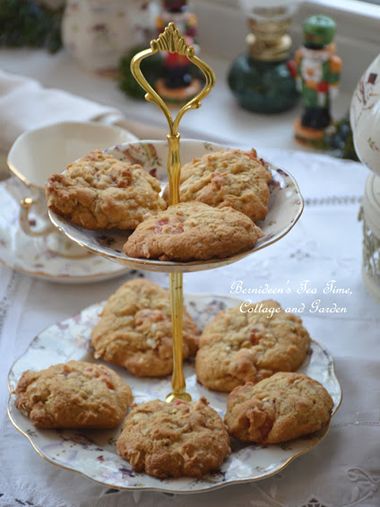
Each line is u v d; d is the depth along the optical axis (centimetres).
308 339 87
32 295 97
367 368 88
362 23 143
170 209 75
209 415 77
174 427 76
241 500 76
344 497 77
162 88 147
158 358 85
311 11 148
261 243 72
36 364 85
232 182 76
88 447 77
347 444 81
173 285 78
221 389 83
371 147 88
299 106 149
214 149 83
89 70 158
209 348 85
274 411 77
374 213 91
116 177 78
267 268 101
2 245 103
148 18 153
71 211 76
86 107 125
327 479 78
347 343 91
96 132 106
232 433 78
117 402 80
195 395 84
